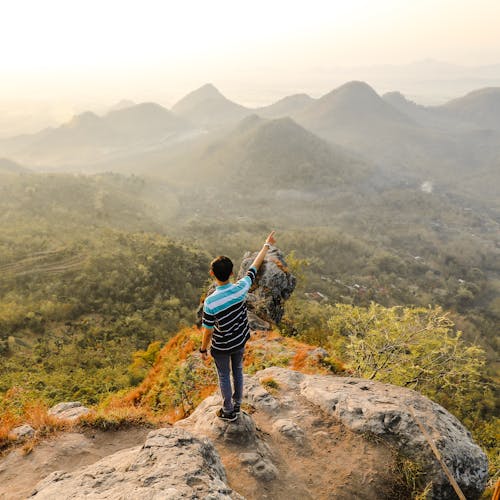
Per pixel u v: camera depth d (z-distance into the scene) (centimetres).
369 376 1054
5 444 488
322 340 1541
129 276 9525
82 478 345
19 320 7162
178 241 15025
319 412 557
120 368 4741
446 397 1494
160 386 1089
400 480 434
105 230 13488
